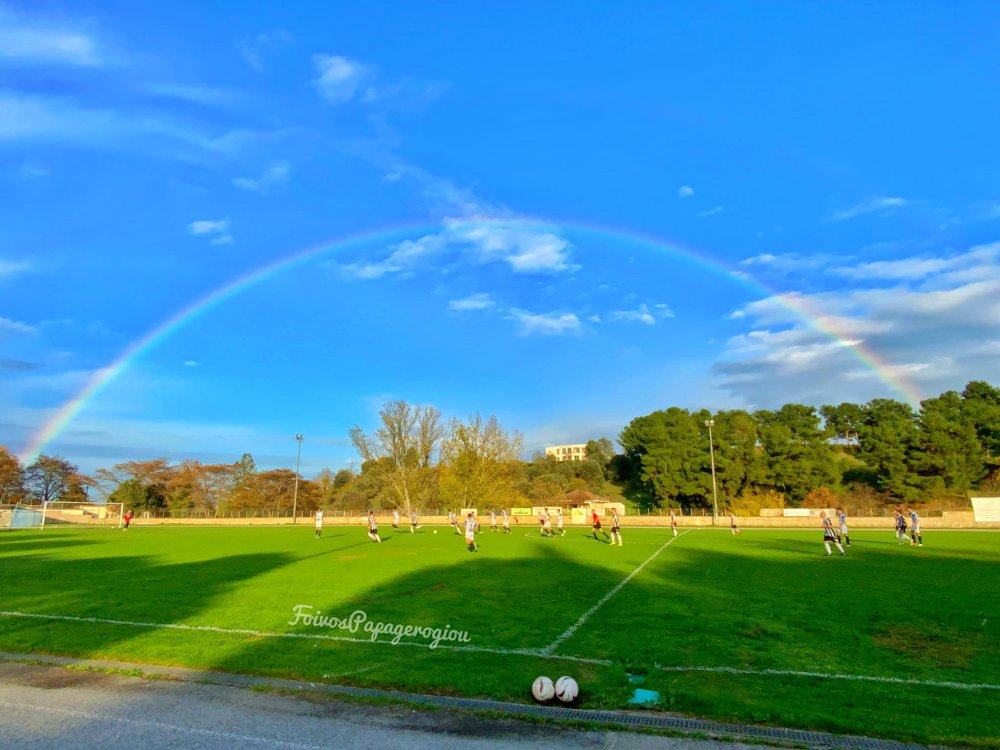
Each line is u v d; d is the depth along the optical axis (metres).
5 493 93.56
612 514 36.31
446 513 77.50
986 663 9.83
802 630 12.20
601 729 7.01
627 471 106.69
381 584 18.83
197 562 26.66
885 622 12.87
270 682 8.88
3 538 47.28
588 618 13.50
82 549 35.06
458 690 8.48
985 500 49.28
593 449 118.94
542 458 119.69
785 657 10.20
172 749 6.44
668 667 9.65
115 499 93.44
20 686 8.80
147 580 20.45
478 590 17.56
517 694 8.30
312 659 10.12
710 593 16.88
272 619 13.49
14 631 12.59
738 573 21.36
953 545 32.78
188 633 12.13
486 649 10.80
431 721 7.29
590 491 100.12
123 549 34.91
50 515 84.88
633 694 8.35
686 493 78.62
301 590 17.75
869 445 70.31
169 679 9.11
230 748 6.47
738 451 78.12
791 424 96.12
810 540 37.97
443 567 23.66
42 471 99.44
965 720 7.22
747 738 6.69
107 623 13.23
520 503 83.00
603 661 9.99
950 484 66.88
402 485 80.81
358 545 36.28
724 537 41.28
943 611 14.00
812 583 18.69
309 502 99.62
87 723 7.25
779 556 27.59
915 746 6.54
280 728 7.05
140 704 7.93
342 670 9.47
